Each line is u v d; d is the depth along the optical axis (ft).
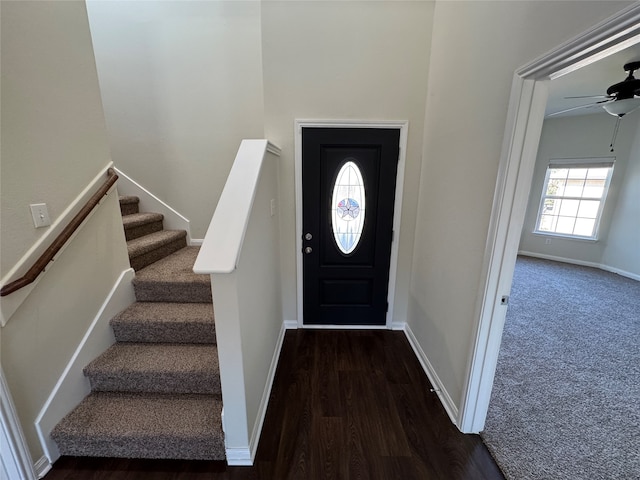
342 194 8.16
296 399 6.21
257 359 5.41
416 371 7.16
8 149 3.89
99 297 5.71
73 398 5.07
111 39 8.66
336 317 9.14
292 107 7.52
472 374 5.07
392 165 7.91
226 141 9.39
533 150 4.06
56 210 4.66
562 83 10.27
